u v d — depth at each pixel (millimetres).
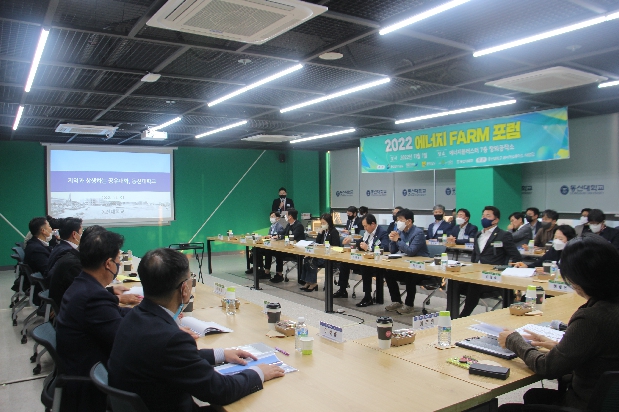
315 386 1760
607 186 7000
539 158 6840
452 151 8070
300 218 12305
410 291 5695
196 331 2475
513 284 3738
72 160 10039
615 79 4918
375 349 2205
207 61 4254
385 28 3311
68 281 3031
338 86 5277
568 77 4582
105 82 4988
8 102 5836
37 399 3404
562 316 2734
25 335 4734
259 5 2660
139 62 4230
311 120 7613
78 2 2895
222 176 11852
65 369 2092
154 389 1541
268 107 6418
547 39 3738
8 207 9555
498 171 7781
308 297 6734
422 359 2055
